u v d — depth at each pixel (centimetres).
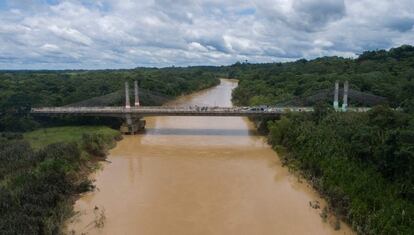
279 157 7294
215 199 5234
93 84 14525
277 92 12962
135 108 9781
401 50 16912
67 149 6431
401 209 3972
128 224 4472
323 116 7706
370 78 11625
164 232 4288
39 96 10969
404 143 4662
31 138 8225
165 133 9669
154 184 5850
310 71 17012
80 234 4188
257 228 4381
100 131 8956
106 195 5384
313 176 5731
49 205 4544
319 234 4206
